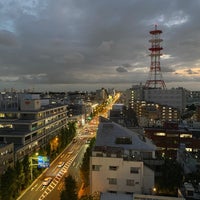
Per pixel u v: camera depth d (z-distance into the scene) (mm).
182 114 195625
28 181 66625
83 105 196375
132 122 131250
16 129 84500
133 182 46062
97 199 41312
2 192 53219
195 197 38500
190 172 50438
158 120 142125
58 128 118375
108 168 46781
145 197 36062
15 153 70750
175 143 84250
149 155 53875
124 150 51562
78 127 169750
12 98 105438
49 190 64688
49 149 84812
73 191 47031
